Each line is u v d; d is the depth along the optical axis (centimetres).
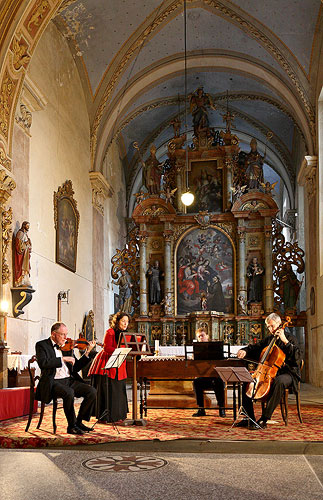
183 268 2216
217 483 468
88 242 1900
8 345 1148
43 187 1446
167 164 2375
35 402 1027
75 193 1756
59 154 1600
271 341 794
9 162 1191
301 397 1358
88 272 1889
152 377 897
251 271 2152
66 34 1689
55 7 1248
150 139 2616
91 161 1964
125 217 2592
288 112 2145
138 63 2014
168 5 1780
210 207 2262
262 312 2127
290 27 1700
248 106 2473
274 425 790
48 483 475
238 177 2283
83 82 1884
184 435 690
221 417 905
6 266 1150
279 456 573
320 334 1695
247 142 2780
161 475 497
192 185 2289
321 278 1681
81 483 474
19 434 710
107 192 2148
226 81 2295
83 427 732
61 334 764
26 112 1326
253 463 540
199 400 925
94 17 1695
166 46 1998
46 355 740
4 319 1109
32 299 1325
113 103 2025
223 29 1914
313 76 1742
